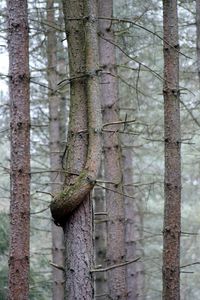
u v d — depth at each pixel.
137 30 10.44
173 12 6.68
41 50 11.48
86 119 5.10
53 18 11.02
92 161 4.95
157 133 11.98
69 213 4.89
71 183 4.95
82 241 4.88
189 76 10.72
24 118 5.91
